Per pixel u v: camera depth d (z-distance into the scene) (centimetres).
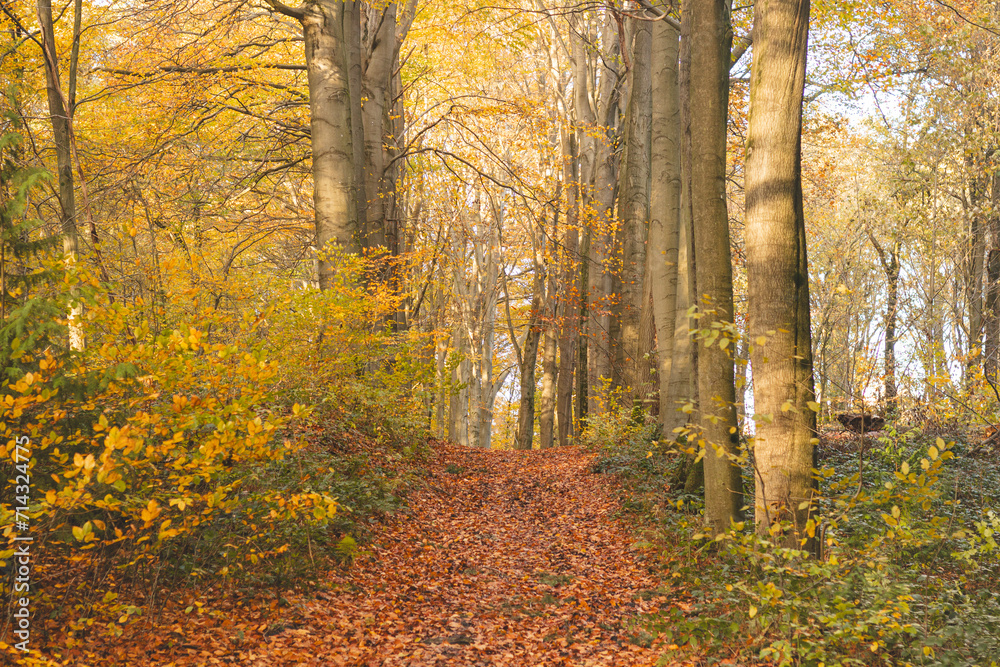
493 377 3338
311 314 877
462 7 1728
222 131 1653
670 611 589
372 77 1681
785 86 604
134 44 1418
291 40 1529
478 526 1016
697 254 739
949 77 1658
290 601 589
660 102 1313
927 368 895
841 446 1164
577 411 2220
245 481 569
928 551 565
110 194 1296
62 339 537
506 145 2386
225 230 1734
